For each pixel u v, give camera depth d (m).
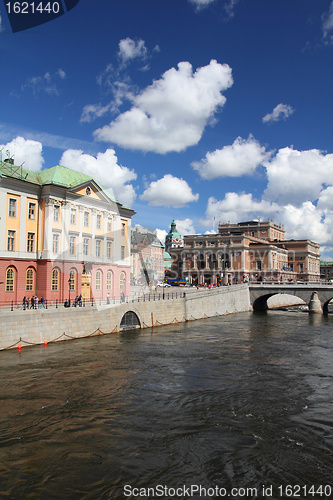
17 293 45.12
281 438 19.31
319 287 78.81
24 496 14.38
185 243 131.25
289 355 37.25
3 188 44.09
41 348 36.59
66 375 28.69
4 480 15.34
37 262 47.75
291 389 26.72
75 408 22.58
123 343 41.12
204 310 69.00
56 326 39.78
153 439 19.03
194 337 46.88
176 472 16.19
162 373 30.17
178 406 23.34
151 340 43.94
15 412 21.78
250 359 35.38
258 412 22.58
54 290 48.19
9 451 17.52
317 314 76.75
